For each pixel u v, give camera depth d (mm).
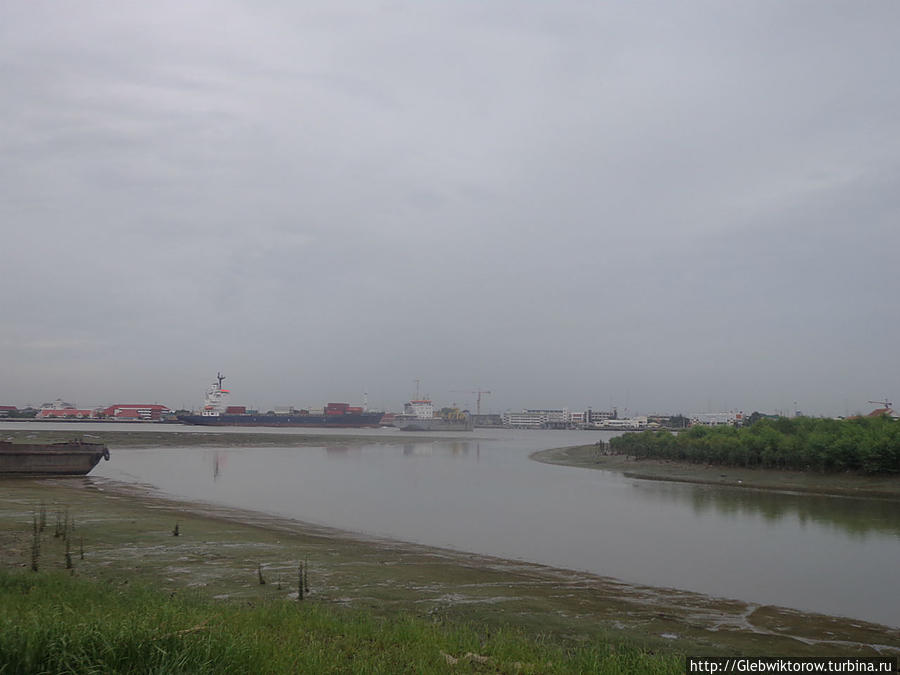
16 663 8328
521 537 35031
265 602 18250
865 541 34531
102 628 9828
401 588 21719
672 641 17219
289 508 44688
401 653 12094
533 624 18141
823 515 44188
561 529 37875
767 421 88188
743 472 70625
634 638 17297
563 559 29500
